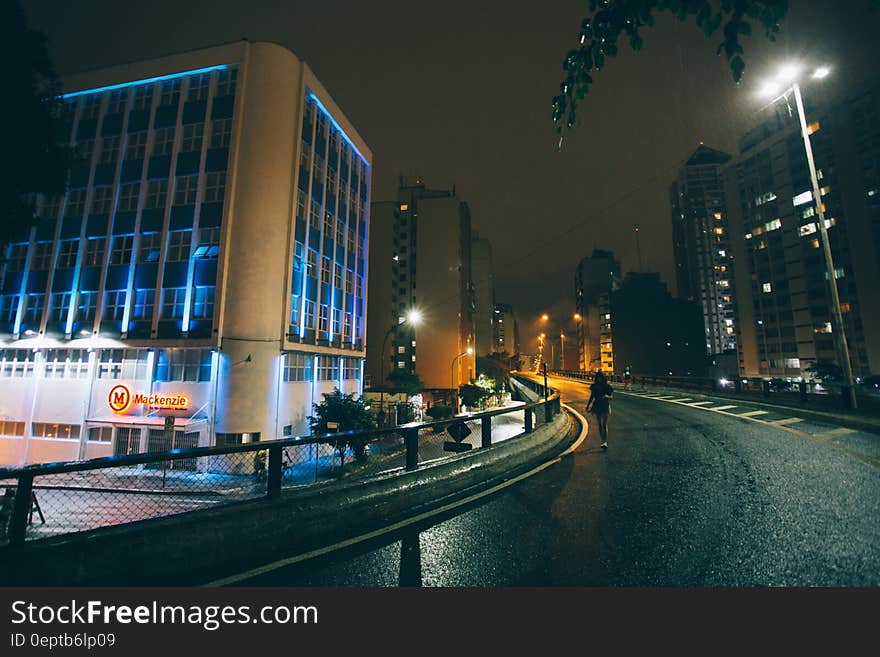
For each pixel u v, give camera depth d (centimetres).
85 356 2828
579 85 274
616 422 1242
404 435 566
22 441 2784
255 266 2700
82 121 3119
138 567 330
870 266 5484
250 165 2777
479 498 551
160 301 2714
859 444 800
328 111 3456
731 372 9325
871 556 354
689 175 16588
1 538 296
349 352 3722
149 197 2900
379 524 466
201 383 2616
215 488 1938
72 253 2958
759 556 365
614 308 10481
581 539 413
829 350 5931
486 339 12531
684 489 561
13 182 980
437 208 8112
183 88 2972
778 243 6700
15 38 922
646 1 244
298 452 2281
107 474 2255
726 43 228
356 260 4031
